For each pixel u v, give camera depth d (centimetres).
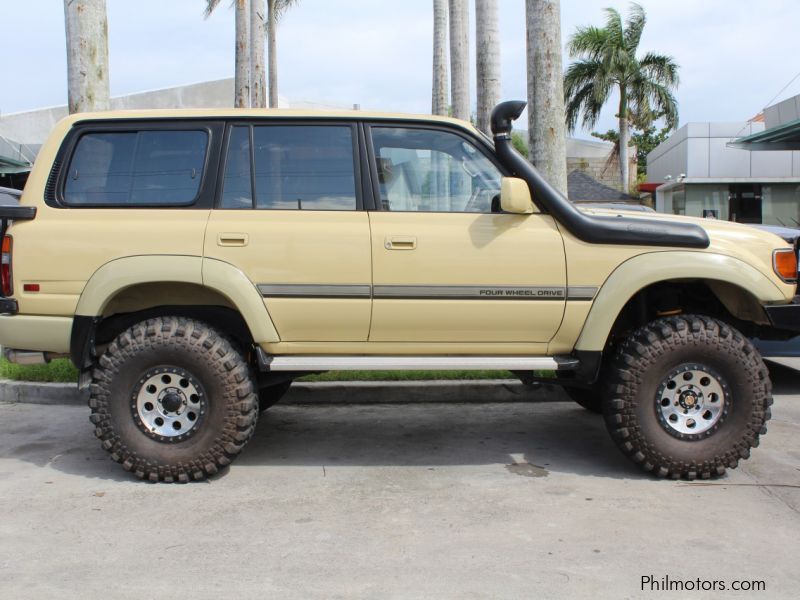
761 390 459
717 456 460
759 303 468
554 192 465
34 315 466
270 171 472
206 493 449
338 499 439
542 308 464
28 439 569
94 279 455
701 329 457
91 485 464
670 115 2995
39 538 384
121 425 458
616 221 464
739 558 357
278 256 457
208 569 348
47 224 464
